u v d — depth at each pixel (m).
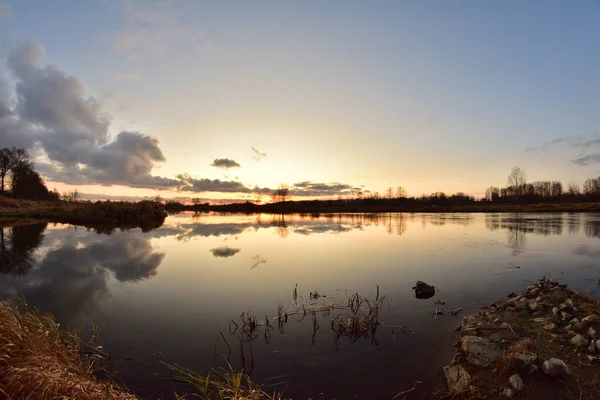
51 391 3.68
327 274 12.05
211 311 8.46
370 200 97.06
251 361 5.98
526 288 10.19
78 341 5.77
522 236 22.59
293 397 4.99
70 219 34.06
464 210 66.69
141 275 11.91
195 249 17.33
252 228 29.84
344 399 4.94
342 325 7.30
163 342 6.75
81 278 11.45
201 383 5.28
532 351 5.57
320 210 83.81
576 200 83.12
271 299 9.37
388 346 6.52
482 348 5.89
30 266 13.15
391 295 9.69
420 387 5.20
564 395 4.63
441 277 11.67
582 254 15.83
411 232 25.91
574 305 7.89
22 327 4.68
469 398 4.76
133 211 36.47
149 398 4.93
